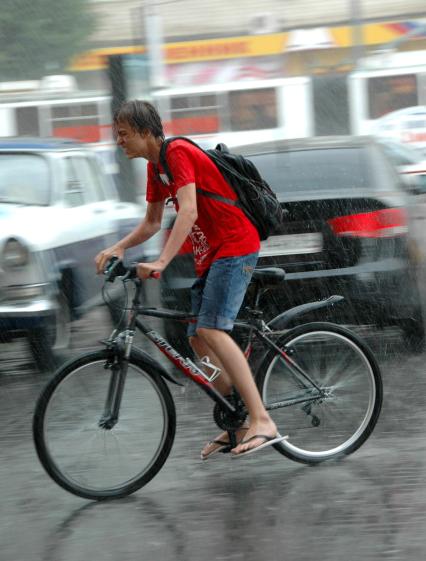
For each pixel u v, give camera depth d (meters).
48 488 11.37
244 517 10.16
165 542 9.61
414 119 55.81
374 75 57.56
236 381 11.09
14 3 63.31
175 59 63.50
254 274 11.59
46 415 10.79
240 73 63.34
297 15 63.16
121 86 45.34
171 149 10.70
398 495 10.60
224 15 63.75
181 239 10.56
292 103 57.69
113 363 10.95
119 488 10.97
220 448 11.62
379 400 11.98
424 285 20.44
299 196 16.14
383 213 16.31
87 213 19.73
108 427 10.94
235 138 57.19
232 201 10.91
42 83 56.81
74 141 21.84
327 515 10.11
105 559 9.27
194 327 11.45
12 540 9.84
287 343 11.80
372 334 18.44
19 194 18.94
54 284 17.36
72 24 64.25
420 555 9.08
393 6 63.91
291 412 11.87
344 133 57.75
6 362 18.25
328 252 16.11
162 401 11.09
